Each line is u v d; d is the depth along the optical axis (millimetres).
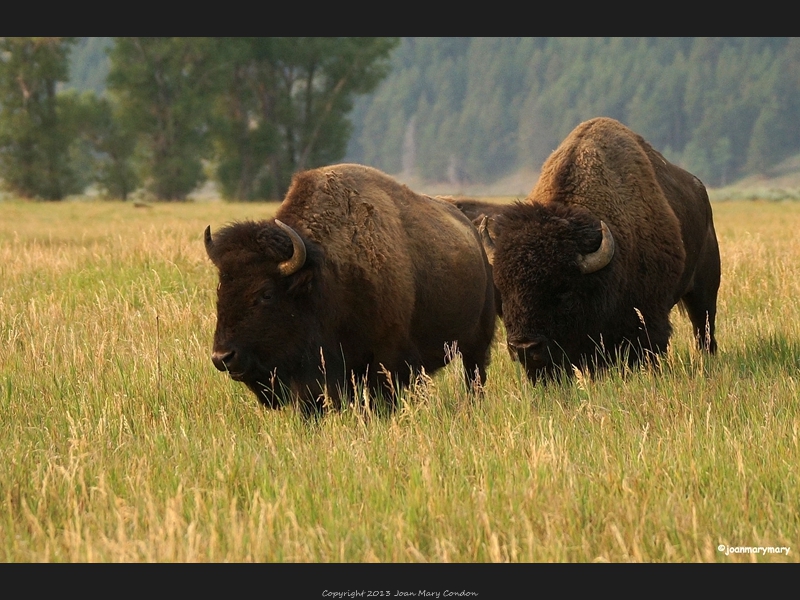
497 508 18703
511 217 29500
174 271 45750
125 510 18469
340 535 17703
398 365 27094
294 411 25047
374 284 26125
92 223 101062
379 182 28219
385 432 23203
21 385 28547
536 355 28297
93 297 41469
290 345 24484
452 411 26516
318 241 25656
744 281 44625
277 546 17344
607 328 30641
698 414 24562
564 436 23016
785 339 33156
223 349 23859
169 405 26984
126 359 31156
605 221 31047
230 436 23984
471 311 30297
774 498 19406
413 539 17797
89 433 23891
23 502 18922
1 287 44594
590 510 18641
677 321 40594
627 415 24719
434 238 28719
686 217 34281
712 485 19594
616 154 32281
